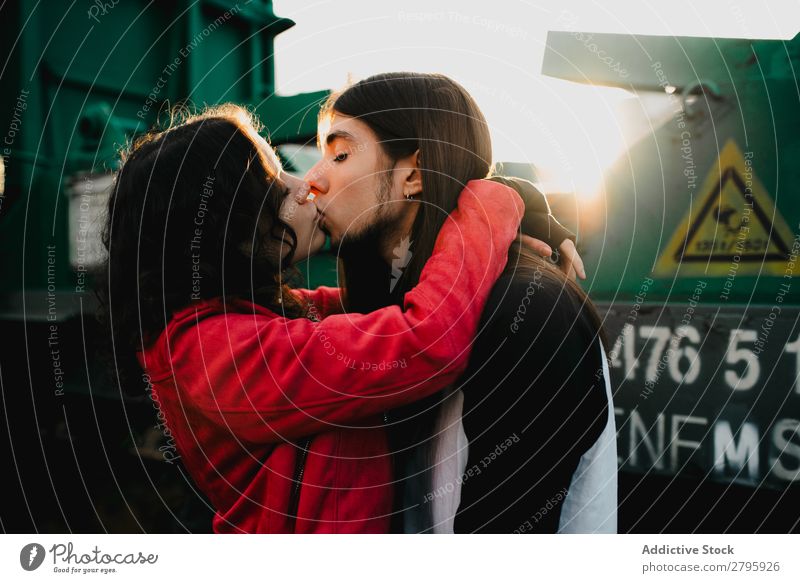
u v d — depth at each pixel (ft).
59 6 8.16
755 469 4.58
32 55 8.07
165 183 2.85
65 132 8.18
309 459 2.83
